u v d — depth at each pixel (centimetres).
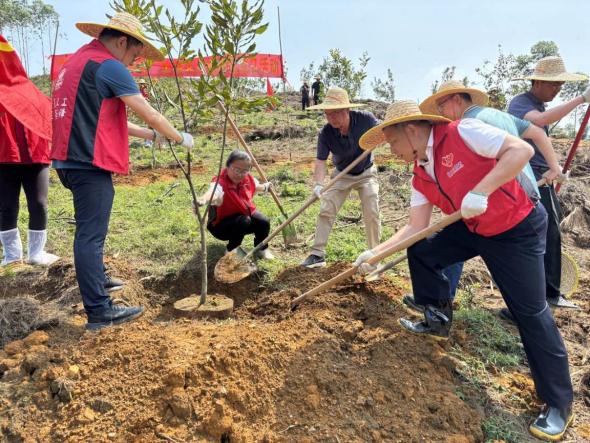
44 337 382
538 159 468
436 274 358
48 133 474
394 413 314
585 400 358
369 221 528
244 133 1742
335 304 434
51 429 296
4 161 482
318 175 522
